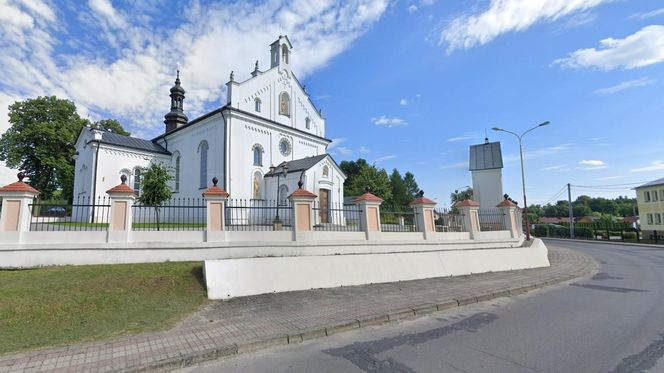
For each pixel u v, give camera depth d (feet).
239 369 14.96
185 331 18.95
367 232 41.24
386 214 45.19
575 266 49.75
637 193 149.18
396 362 15.35
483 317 23.11
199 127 83.20
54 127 97.60
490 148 100.89
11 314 20.27
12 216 29.35
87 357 15.47
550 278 37.86
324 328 19.65
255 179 80.69
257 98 85.35
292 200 37.78
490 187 96.84
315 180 77.77
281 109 92.17
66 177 100.68
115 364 14.76
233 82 79.71
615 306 26.04
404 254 36.40
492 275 39.47
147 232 32.42
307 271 30.42
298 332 18.81
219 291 26.22
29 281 24.95
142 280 26.48
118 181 79.10
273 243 35.83
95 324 19.95
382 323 21.89
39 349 16.38
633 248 88.89
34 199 31.42
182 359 15.42
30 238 29.45
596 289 33.55
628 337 18.52
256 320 21.04
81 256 30.37
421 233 46.03
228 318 21.44
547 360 15.40
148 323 20.29
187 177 85.30
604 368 14.51
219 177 75.66
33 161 97.35
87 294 23.57
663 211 138.41
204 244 33.55
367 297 27.22
